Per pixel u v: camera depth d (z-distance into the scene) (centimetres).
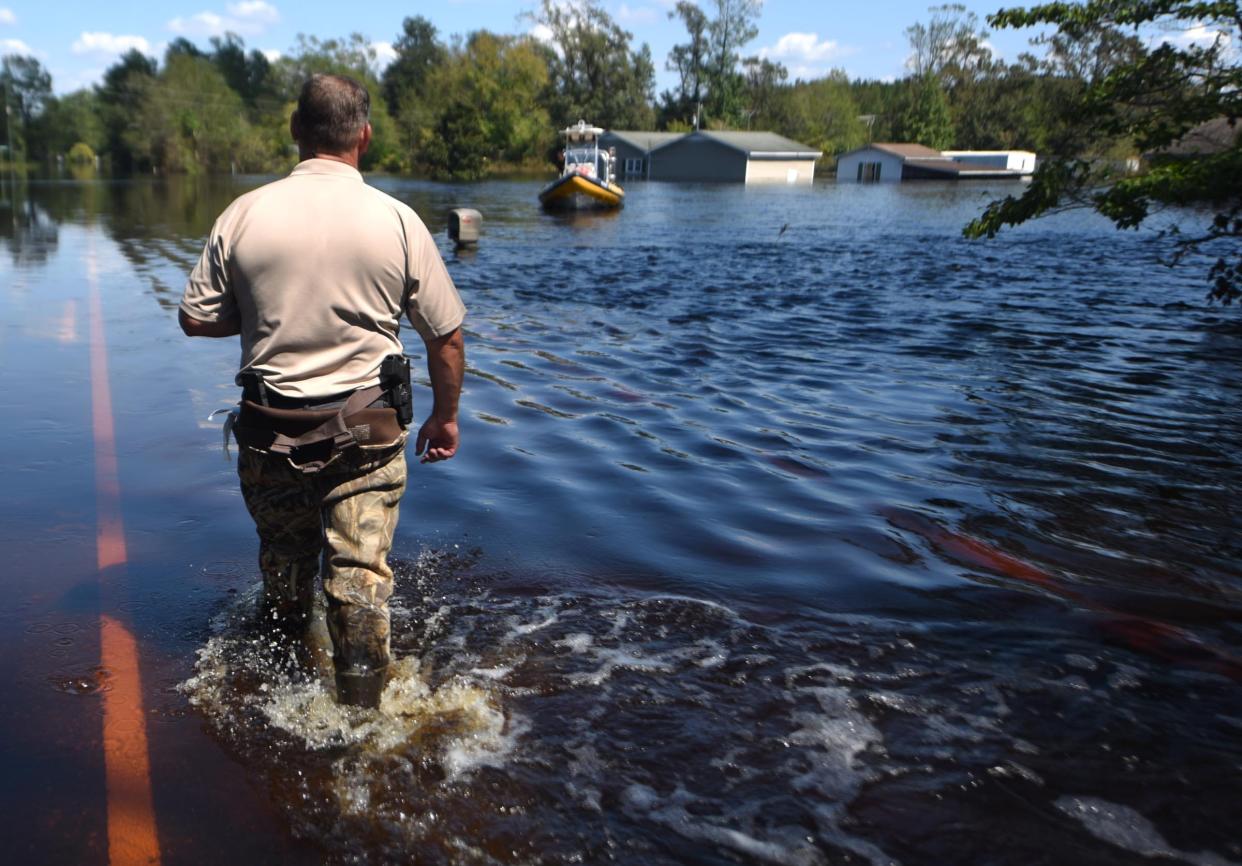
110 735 273
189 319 289
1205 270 1567
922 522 456
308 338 281
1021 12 1094
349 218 280
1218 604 374
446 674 311
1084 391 723
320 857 228
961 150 10850
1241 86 1023
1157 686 312
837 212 3581
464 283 1399
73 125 8394
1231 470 537
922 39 11025
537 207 3734
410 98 10331
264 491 309
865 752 274
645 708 294
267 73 10931
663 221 3011
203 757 264
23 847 228
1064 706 299
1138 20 1045
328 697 295
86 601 353
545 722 286
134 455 521
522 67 9181
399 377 292
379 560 290
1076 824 245
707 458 550
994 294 1285
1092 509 476
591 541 426
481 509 462
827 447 575
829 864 230
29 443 539
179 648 322
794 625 351
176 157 8294
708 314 1103
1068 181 1061
